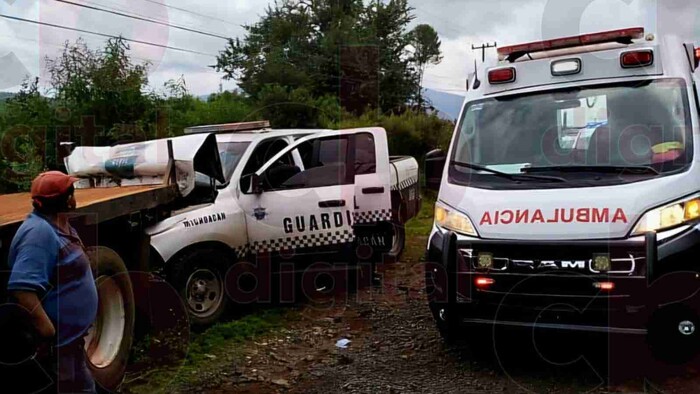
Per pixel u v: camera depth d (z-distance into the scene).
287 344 5.52
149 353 5.18
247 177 6.44
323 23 34.75
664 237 4.08
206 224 5.91
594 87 4.97
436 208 5.04
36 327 3.18
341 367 4.93
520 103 5.17
